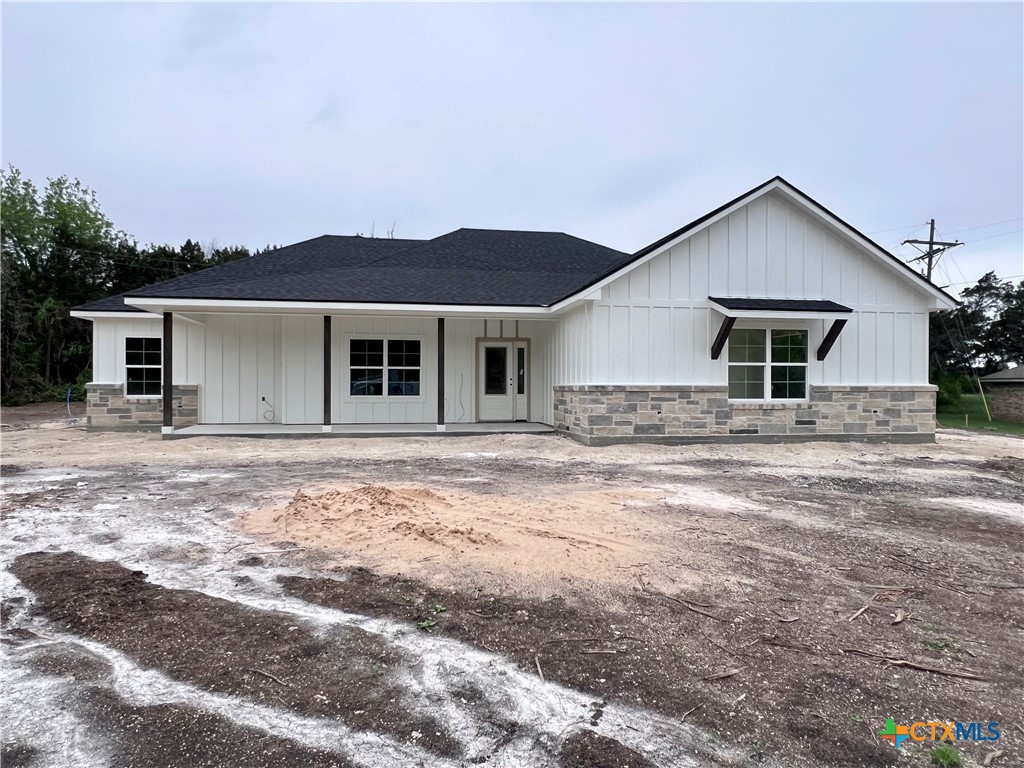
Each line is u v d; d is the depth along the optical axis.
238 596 3.58
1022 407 27.80
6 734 2.20
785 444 11.77
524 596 3.56
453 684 2.59
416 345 14.91
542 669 2.72
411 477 7.79
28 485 7.08
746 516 5.71
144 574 3.94
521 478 7.78
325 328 12.66
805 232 12.12
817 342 12.15
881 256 12.12
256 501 6.13
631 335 11.55
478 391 15.08
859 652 2.93
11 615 3.32
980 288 36.03
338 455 10.09
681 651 2.91
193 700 2.45
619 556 4.26
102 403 13.95
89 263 34.31
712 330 11.81
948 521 5.68
